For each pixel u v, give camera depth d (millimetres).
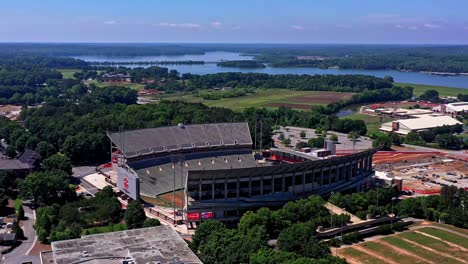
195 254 155375
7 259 174375
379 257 186375
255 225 192000
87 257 140750
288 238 170625
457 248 197125
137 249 146250
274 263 146375
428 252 192500
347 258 184750
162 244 151375
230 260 154250
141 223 199125
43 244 189000
